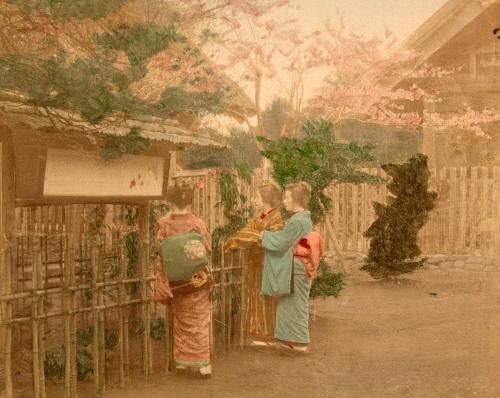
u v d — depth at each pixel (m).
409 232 7.10
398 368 4.18
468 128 8.41
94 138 3.68
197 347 4.07
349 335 4.93
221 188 4.87
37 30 3.70
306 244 4.59
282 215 5.17
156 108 3.66
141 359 4.34
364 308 5.81
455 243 8.13
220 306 4.84
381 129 7.95
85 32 3.87
